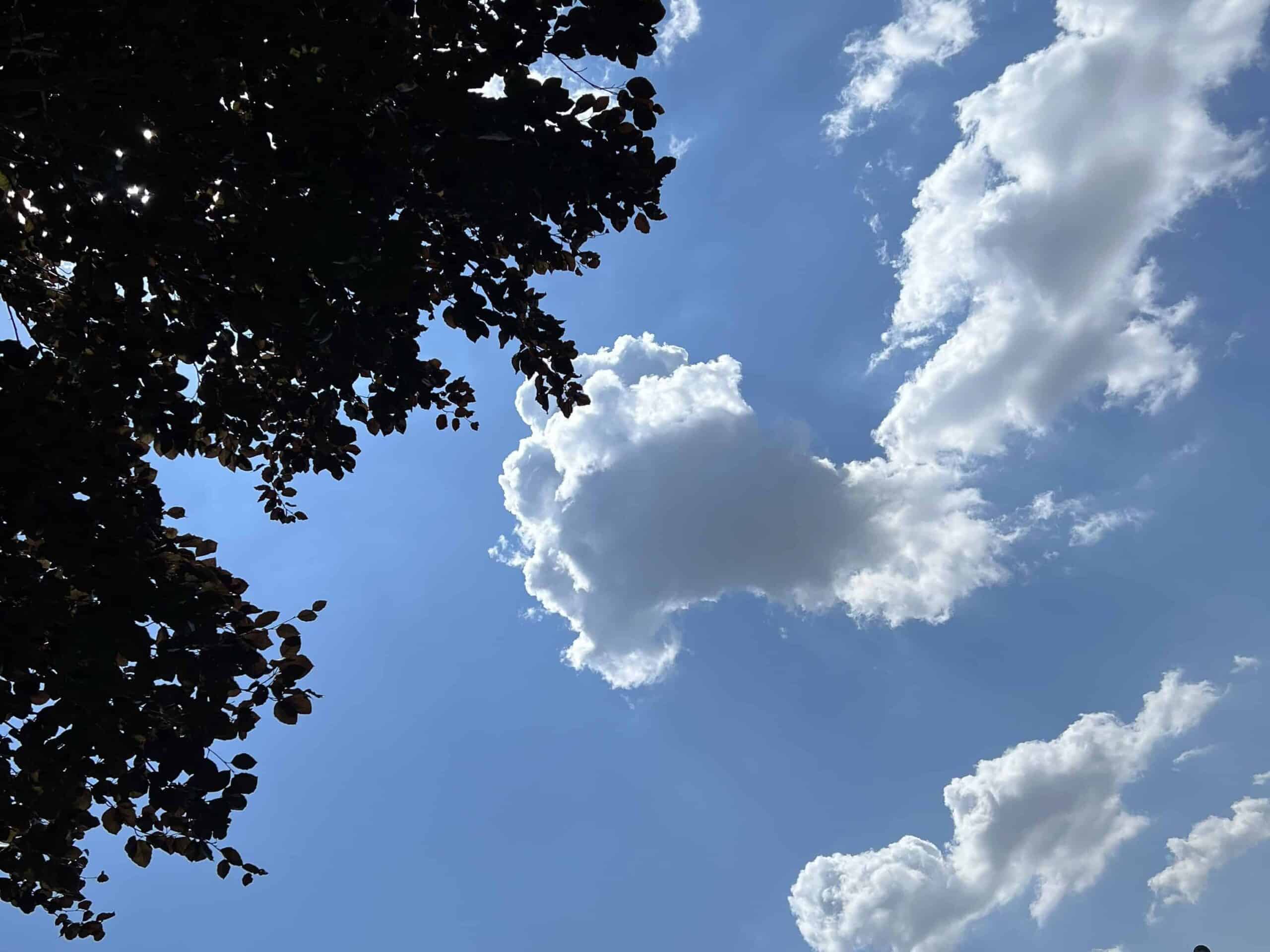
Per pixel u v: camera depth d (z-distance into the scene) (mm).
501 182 5332
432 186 5191
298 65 4438
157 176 4449
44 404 4914
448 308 6289
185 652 4906
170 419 5676
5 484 4695
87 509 4879
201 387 5738
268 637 5176
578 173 5395
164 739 4934
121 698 4785
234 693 5109
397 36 4543
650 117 5340
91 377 5281
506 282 6133
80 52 4168
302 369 6125
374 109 4824
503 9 4914
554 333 6441
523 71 5047
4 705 4613
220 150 4410
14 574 4711
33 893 5207
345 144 4555
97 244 4758
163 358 6082
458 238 5824
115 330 5395
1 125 4289
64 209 4656
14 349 4895
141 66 4160
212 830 5078
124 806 5012
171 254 4914
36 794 4793
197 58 4230
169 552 5145
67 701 4723
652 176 5551
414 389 6621
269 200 4523
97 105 4191
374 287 4758
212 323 5414
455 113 4734
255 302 5055
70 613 4668
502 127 5012
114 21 4125
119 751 4836
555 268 6434
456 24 4895
